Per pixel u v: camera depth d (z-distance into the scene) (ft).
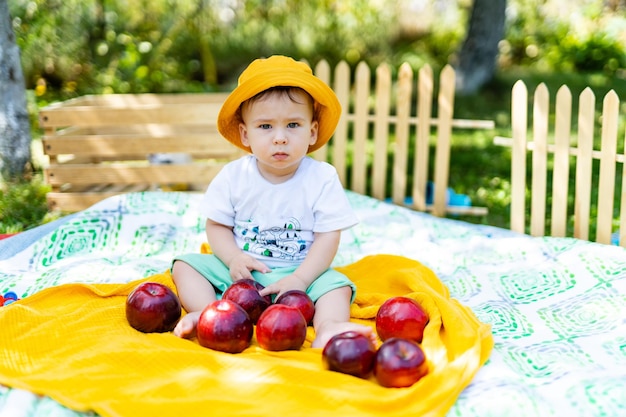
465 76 35.09
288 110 10.23
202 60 36.04
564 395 7.91
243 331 8.78
